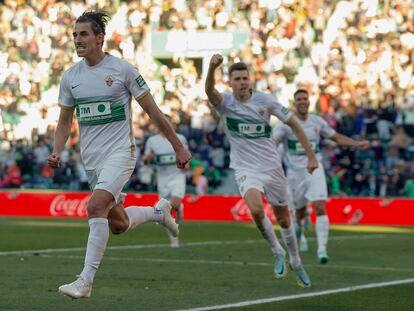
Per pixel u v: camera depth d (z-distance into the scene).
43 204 28.70
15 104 34.53
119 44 35.41
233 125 11.34
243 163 11.38
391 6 33.12
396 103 30.45
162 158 18.83
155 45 34.34
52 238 19.19
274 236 11.14
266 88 32.69
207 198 27.27
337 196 27.59
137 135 30.84
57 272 12.12
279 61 33.19
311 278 11.92
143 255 15.23
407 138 28.61
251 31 34.00
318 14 33.62
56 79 35.09
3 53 35.91
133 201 27.08
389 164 28.42
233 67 11.30
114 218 8.27
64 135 8.45
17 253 15.20
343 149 28.55
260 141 11.29
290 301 9.40
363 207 26.02
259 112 11.26
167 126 8.05
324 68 32.47
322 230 14.54
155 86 34.25
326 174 28.28
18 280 11.10
